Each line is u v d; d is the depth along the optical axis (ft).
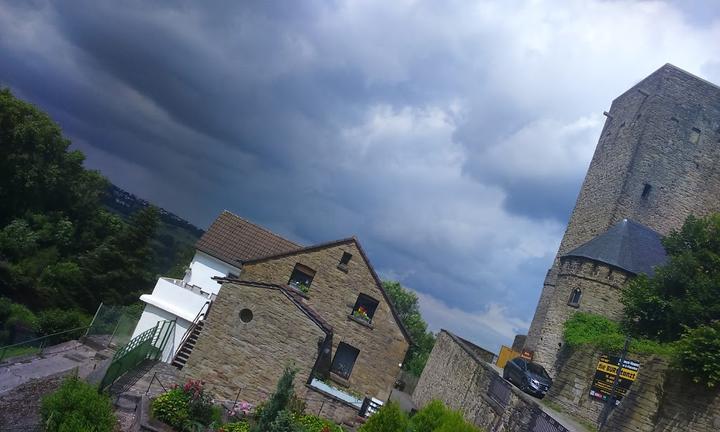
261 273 93.91
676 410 58.59
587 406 76.79
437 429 47.52
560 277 114.11
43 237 178.50
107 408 48.62
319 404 77.15
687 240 102.37
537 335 150.71
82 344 97.76
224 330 78.48
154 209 161.68
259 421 56.24
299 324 78.84
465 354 93.86
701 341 57.47
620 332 91.56
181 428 57.36
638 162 143.13
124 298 154.10
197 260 110.83
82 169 204.03
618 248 112.06
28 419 57.98
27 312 130.93
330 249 94.68
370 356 91.61
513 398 61.57
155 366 83.92
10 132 173.68
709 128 146.41
